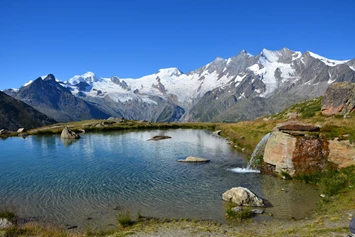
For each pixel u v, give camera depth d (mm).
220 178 44688
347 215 26016
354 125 44719
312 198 34094
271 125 77062
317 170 41375
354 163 38312
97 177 45938
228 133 100625
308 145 42844
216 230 24172
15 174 48062
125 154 67500
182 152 69750
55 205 33281
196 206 32406
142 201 34438
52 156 65125
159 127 144375
